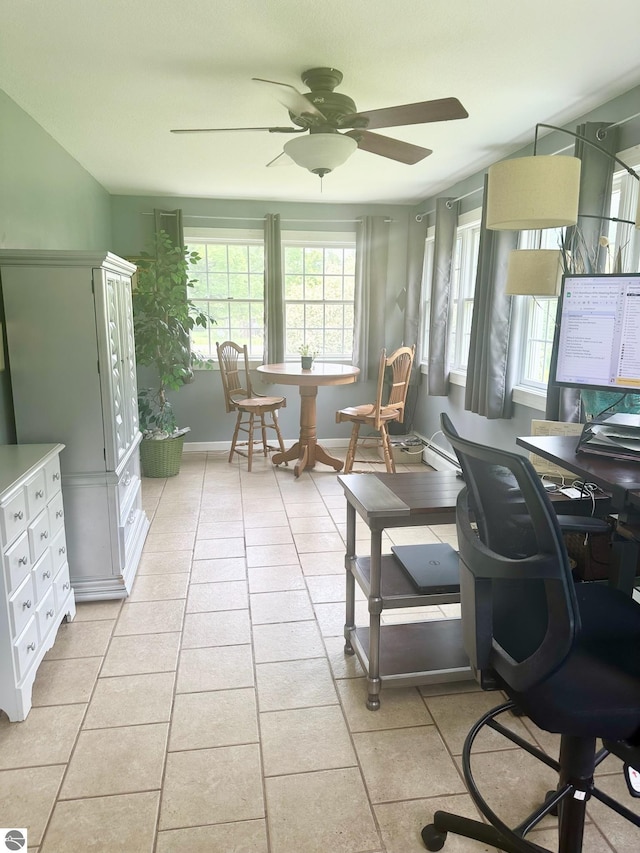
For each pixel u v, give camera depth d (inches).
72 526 104.3
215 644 93.3
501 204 76.5
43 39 85.2
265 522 147.3
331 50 89.4
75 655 90.2
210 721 75.7
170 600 107.5
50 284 97.7
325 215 213.0
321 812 61.9
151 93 106.0
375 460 203.0
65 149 140.9
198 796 63.8
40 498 84.8
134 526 124.5
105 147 139.6
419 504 74.7
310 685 83.2
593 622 51.8
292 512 154.7
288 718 76.3
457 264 186.5
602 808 63.0
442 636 87.0
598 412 78.4
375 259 213.6
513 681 44.8
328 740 72.5
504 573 43.5
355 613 100.0
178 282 184.4
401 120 90.2
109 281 104.0
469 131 129.3
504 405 146.7
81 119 119.2
